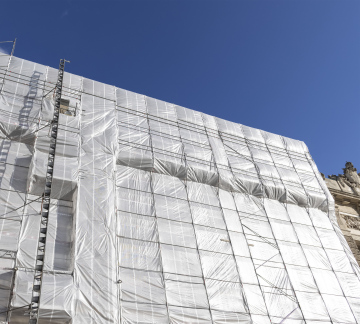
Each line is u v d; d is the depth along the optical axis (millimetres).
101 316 23422
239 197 36531
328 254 36812
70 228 27125
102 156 30953
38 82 33094
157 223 30266
